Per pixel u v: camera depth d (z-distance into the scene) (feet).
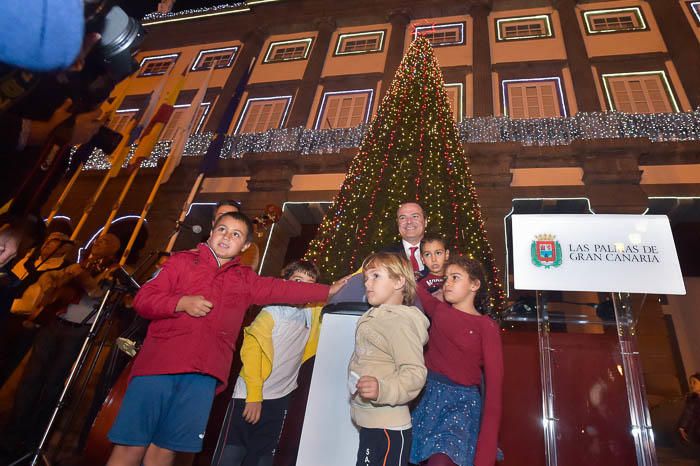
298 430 6.57
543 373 7.75
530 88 34.42
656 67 32.68
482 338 6.39
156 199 34.53
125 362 11.75
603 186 27.86
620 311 7.87
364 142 18.93
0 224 6.71
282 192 32.86
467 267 6.95
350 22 42.98
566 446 7.66
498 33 38.52
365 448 5.23
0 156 4.75
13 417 10.46
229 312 6.53
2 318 8.36
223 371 6.18
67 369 11.40
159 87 30.63
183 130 30.45
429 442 5.74
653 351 25.27
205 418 5.89
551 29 37.32
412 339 5.47
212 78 42.68
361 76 38.65
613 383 7.91
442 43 38.86
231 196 33.68
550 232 7.71
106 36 5.20
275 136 35.86
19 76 3.42
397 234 14.53
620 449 7.47
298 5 44.73
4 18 2.91
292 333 8.36
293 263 9.21
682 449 15.56
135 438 5.39
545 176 29.48
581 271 7.30
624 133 29.45
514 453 8.25
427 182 16.05
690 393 15.67
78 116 5.40
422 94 19.53
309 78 39.37
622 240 7.39
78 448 10.74
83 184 36.55
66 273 11.84
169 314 5.85
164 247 32.76
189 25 47.47
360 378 5.01
